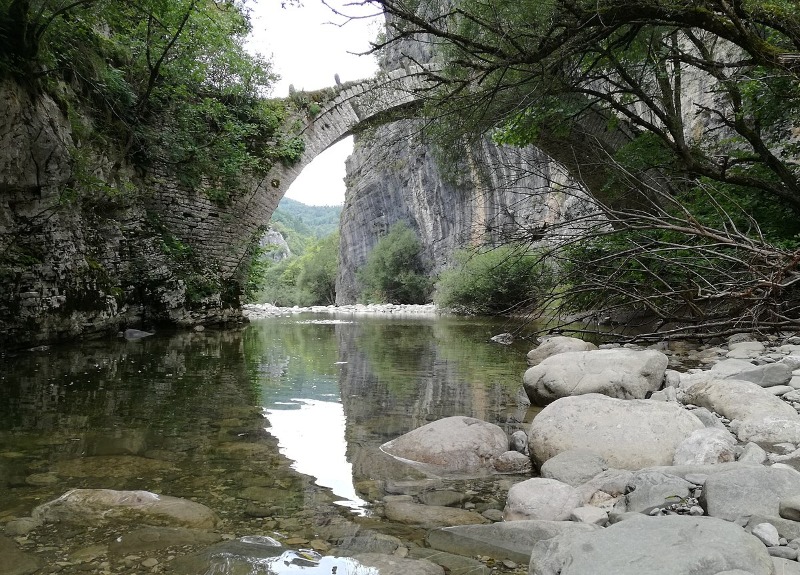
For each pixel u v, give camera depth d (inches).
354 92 596.1
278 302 2581.2
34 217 270.1
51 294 286.0
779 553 60.8
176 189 457.4
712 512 72.9
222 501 91.0
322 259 2249.0
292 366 241.8
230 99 522.3
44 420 139.9
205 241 489.1
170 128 440.1
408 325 540.1
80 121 323.3
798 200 299.6
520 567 69.4
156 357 261.9
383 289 1493.6
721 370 165.2
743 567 55.0
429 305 1195.9
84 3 297.6
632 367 159.5
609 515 78.0
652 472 86.4
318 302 2247.8
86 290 319.9
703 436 101.1
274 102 557.6
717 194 331.6
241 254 530.0
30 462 108.3
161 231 433.7
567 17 220.8
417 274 1437.0
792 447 102.9
